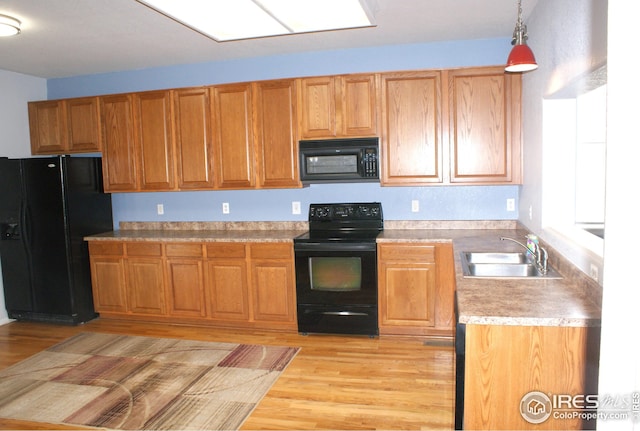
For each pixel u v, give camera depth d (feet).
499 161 12.19
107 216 15.61
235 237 13.28
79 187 14.42
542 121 9.53
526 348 5.87
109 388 10.00
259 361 11.19
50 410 9.13
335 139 12.85
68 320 14.39
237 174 13.69
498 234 12.37
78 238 14.35
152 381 10.28
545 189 9.51
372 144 12.59
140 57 13.74
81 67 14.79
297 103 13.03
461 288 7.10
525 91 11.54
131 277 14.26
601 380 4.18
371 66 13.51
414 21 11.05
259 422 8.47
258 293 13.15
